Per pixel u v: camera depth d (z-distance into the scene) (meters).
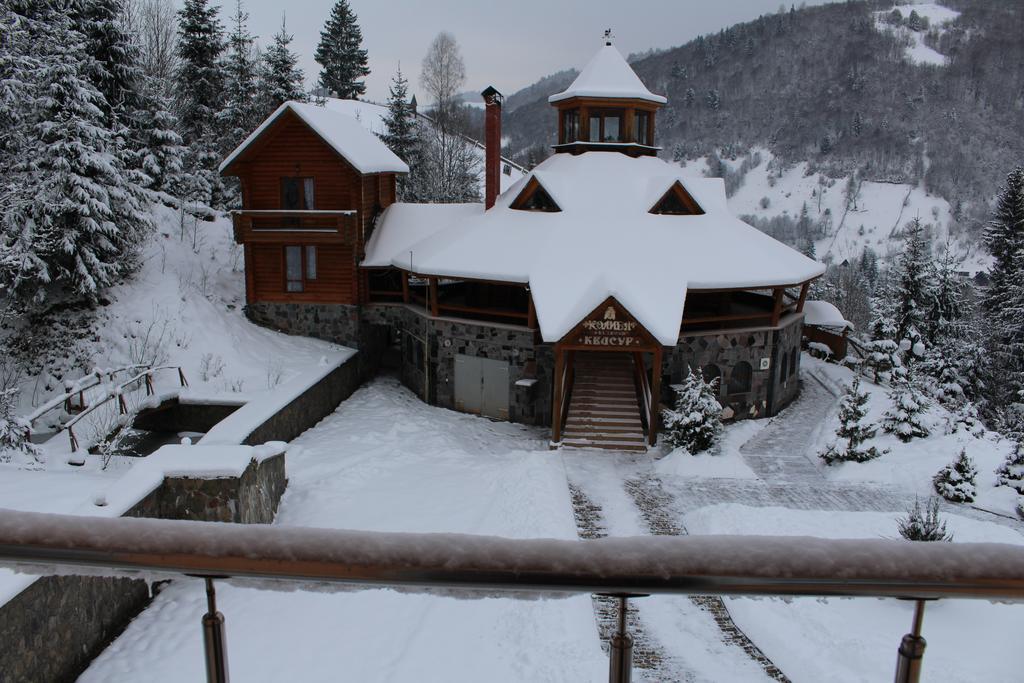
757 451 25.00
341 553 2.21
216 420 25.92
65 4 34.00
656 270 26.69
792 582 2.12
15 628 11.03
